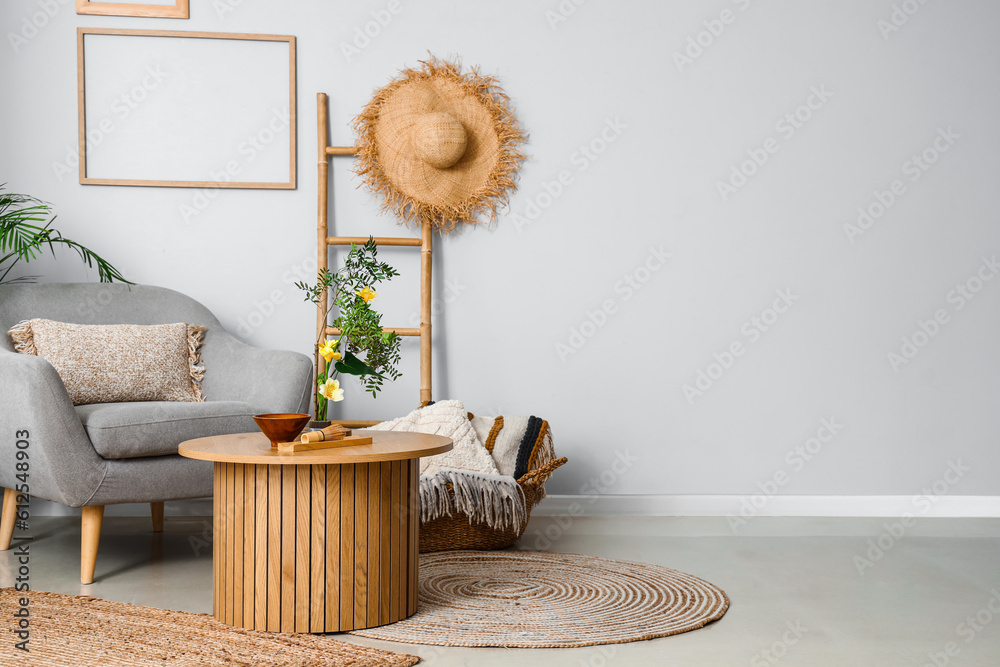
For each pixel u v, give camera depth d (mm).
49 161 2740
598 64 2902
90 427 1958
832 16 2922
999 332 2941
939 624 1742
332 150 2809
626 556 2309
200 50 2789
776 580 2078
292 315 2840
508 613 1766
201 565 2164
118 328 2387
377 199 2859
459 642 1578
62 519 2674
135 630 1610
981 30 2945
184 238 2801
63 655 1465
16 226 2541
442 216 2842
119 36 2758
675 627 1685
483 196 2865
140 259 2781
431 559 2236
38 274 2742
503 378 2900
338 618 1612
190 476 2098
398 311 2869
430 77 2854
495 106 2859
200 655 1472
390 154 2840
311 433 1645
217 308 2812
